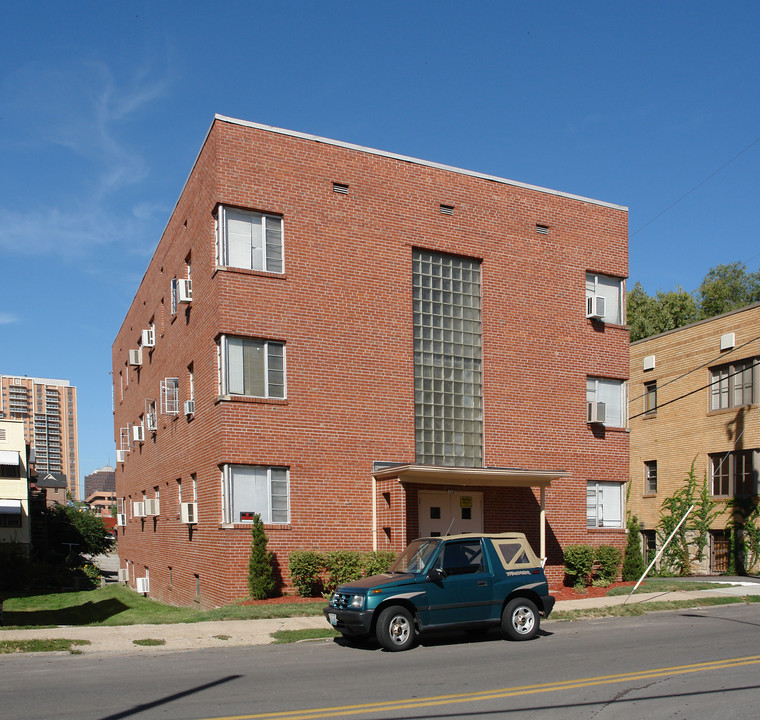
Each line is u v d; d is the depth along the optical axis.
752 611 18.12
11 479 48.34
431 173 22.98
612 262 25.78
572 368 24.59
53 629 15.02
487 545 13.92
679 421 34.44
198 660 12.05
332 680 10.24
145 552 31.09
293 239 20.78
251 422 19.64
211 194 20.36
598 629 15.28
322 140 21.47
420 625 12.96
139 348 34.31
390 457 21.33
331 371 20.83
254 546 18.83
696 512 32.69
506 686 9.75
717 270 57.81
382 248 21.95
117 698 9.18
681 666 11.01
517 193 24.34
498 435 23.05
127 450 36.69
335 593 13.55
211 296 20.25
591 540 24.12
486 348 23.22
